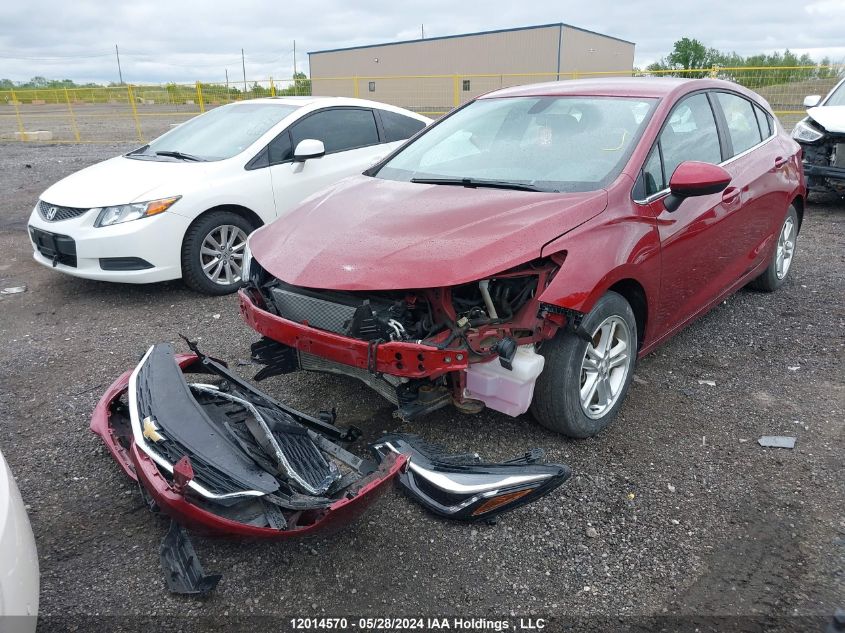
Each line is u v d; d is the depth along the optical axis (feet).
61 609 7.96
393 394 10.20
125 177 19.02
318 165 21.11
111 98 76.69
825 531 9.25
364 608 8.02
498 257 9.57
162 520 9.53
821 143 28.40
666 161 12.33
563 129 12.91
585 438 11.41
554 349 10.40
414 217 10.87
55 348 15.64
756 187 14.87
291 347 11.01
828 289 19.12
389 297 10.14
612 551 8.93
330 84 81.92
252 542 8.23
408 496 9.94
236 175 19.42
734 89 15.66
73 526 9.41
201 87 73.77
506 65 124.67
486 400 10.07
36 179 39.83
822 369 14.17
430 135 14.73
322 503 8.14
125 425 10.25
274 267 10.72
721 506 9.80
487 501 8.96
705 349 15.21
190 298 19.17
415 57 134.31
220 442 8.62
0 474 6.84
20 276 21.38
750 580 8.41
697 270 13.07
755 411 12.50
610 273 10.28
